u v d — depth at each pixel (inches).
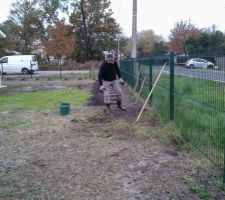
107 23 1470.2
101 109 302.0
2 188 133.5
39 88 548.4
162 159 161.8
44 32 1499.8
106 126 232.1
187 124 188.9
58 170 151.6
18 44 1513.3
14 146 190.9
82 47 1451.8
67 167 154.9
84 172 148.0
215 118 149.3
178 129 196.7
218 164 144.2
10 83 677.9
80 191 129.4
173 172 145.1
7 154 176.7
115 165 154.9
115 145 186.7
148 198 122.3
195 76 172.9
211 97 150.2
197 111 172.2
